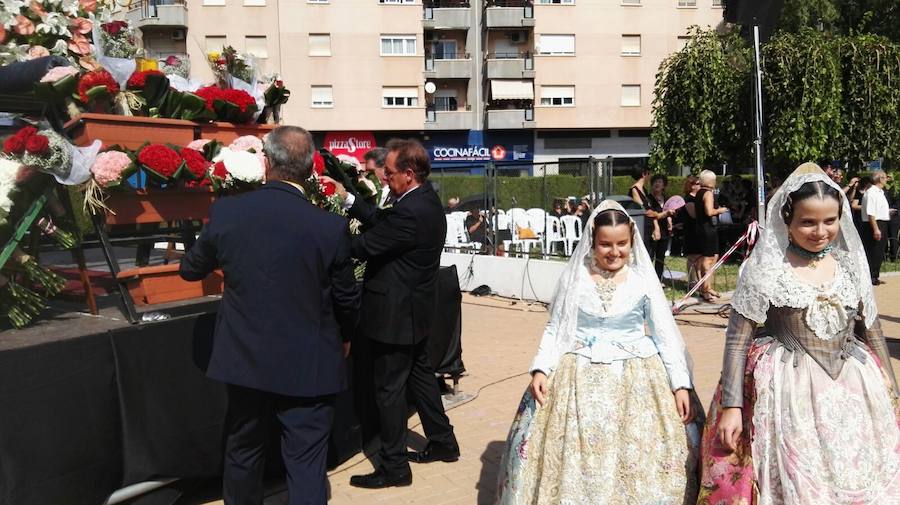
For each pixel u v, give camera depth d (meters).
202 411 3.50
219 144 3.96
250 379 2.85
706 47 15.88
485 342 7.52
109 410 3.15
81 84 3.54
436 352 5.28
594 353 3.06
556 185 9.99
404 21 33.09
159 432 3.34
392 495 3.80
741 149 15.51
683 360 3.06
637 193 9.76
